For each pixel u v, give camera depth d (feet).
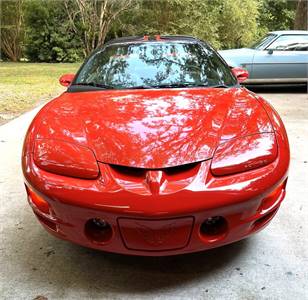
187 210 7.06
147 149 7.76
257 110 9.36
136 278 8.18
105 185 7.32
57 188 7.52
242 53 32.14
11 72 53.88
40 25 84.28
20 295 7.76
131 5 73.87
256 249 9.09
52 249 9.33
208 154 7.67
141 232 7.20
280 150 8.25
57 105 10.14
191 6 77.61
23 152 8.66
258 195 7.54
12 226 10.47
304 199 11.62
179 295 7.63
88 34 74.59
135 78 11.61
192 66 12.07
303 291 7.64
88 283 8.06
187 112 9.08
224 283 7.94
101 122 8.80
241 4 80.64
